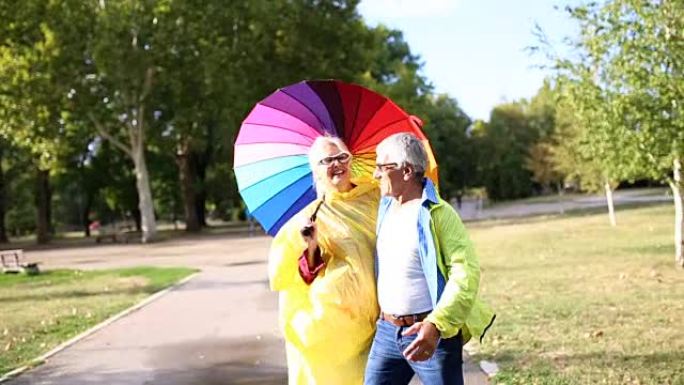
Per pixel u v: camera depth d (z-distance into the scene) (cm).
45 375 813
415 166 405
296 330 455
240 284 1648
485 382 682
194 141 4694
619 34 1309
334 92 484
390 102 480
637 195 6328
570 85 1419
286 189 512
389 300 408
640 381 642
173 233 4900
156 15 3622
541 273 1505
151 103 4116
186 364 850
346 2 4078
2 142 4856
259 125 510
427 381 399
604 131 1388
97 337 1041
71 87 3694
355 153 504
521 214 4484
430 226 391
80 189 6312
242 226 5666
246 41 3834
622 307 1037
